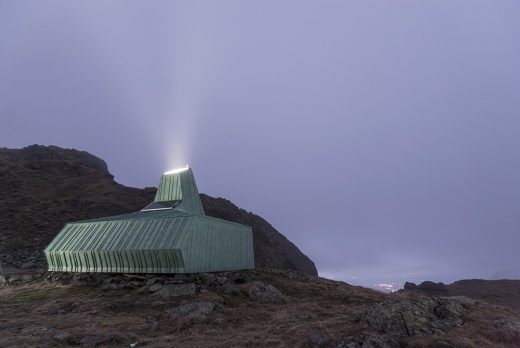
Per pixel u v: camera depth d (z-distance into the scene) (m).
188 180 39.50
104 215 77.56
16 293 28.86
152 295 25.28
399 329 16.17
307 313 21.98
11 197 79.56
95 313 21.56
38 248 55.00
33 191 86.44
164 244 28.39
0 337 16.64
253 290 26.22
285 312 22.36
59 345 15.80
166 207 36.59
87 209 79.12
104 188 96.19
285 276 35.34
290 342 16.17
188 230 29.12
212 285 27.78
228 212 98.38
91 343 16.02
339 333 16.77
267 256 84.75
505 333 15.96
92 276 30.52
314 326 18.30
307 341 15.66
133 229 31.05
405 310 17.44
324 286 31.64
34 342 15.88
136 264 29.27
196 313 20.27
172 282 27.20
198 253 29.69
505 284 64.31
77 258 31.91
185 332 18.05
